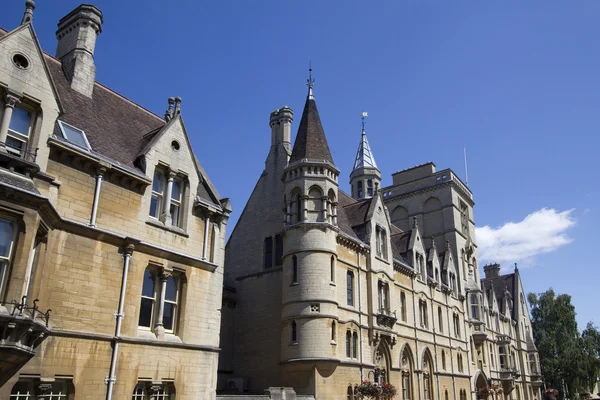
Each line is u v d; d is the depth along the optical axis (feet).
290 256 119.34
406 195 235.81
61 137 66.44
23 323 50.70
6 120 58.80
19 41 62.03
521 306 285.64
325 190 122.52
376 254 138.82
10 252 52.85
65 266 62.59
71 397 60.34
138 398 68.85
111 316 66.54
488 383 210.59
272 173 146.00
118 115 85.92
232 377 127.95
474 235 241.35
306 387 108.47
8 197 52.95
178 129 83.30
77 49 83.66
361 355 122.31
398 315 145.89
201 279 81.66
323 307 112.98
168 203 78.95
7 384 53.47
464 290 209.97
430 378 160.56
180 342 75.25
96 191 67.87
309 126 130.52
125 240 69.92
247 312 133.28
